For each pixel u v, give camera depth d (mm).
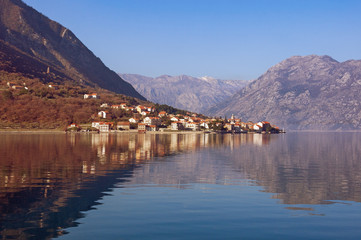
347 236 26406
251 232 26969
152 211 32375
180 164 67438
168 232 26672
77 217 30266
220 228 27766
